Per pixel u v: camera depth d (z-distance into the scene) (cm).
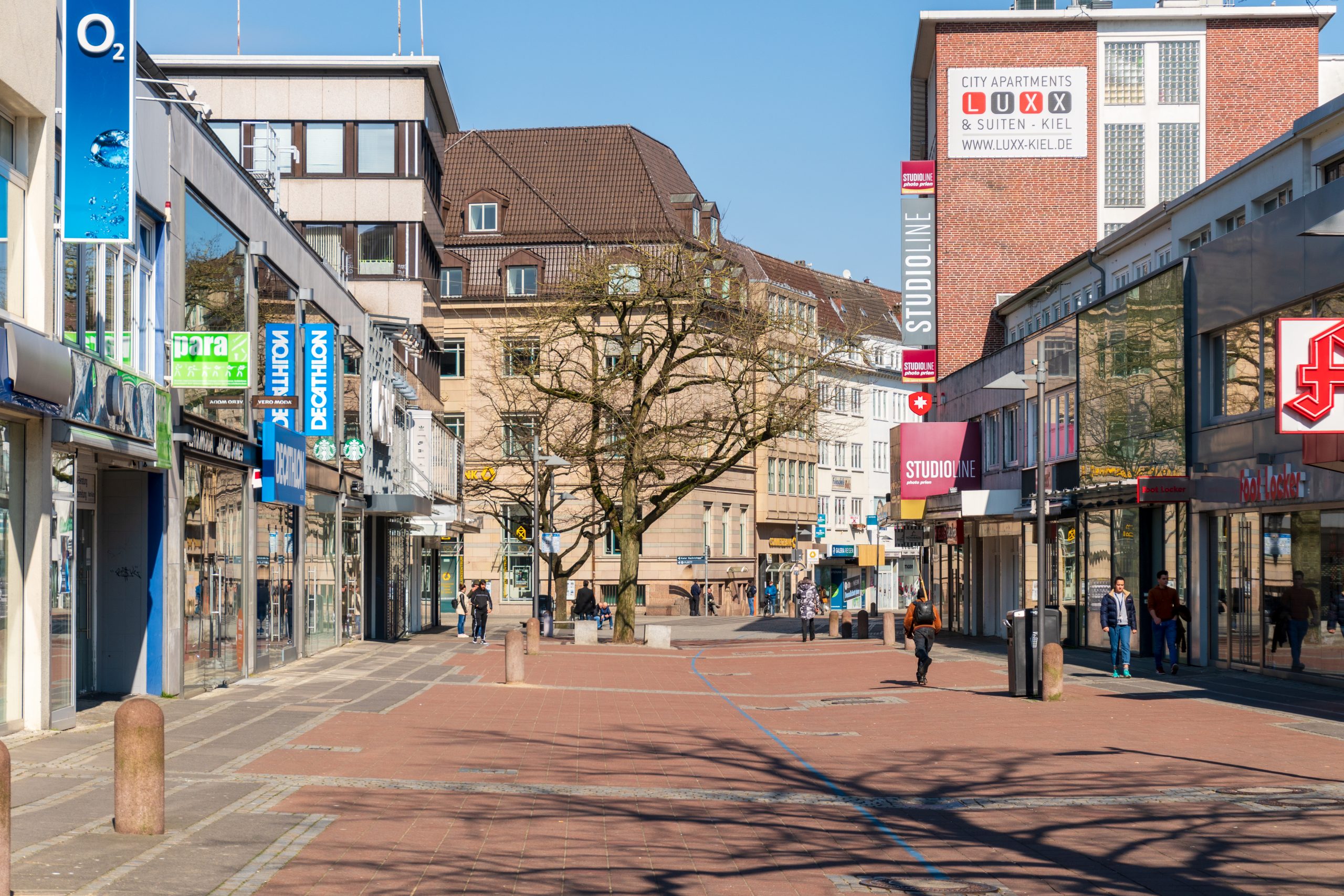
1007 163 5353
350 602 3772
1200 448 2864
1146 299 3144
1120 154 5319
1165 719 1908
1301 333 2055
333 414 3219
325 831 1044
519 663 2516
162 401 1967
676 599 7219
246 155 5106
